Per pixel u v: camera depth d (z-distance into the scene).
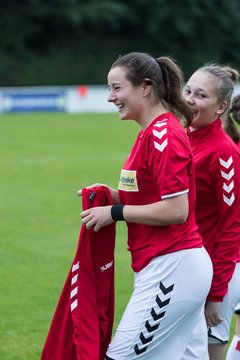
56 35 90.12
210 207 7.52
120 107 6.83
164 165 6.44
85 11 88.19
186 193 6.48
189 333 6.89
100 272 7.11
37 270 14.79
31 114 61.03
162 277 6.68
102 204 7.11
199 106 7.38
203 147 7.45
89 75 88.19
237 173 7.36
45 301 12.73
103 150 36.31
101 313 7.14
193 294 6.70
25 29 87.88
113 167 30.20
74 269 7.02
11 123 51.84
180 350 6.84
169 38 91.88
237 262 7.75
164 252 6.70
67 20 88.62
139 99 6.74
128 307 6.82
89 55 89.62
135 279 6.96
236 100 8.45
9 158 33.41
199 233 7.57
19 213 20.77
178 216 6.46
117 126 49.66
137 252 6.88
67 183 26.19
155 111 6.79
